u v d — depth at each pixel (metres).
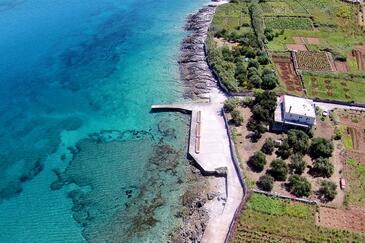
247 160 95.75
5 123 113.00
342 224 81.06
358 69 131.38
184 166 97.50
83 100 122.62
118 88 127.50
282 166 90.81
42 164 99.56
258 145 100.06
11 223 85.00
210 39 147.50
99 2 188.25
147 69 136.75
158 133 108.56
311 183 89.81
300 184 87.31
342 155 96.88
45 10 179.75
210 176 94.31
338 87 121.88
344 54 138.25
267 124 104.94
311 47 143.25
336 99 116.00
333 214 83.00
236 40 147.50
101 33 160.62
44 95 124.88
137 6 183.88
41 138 107.81
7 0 189.88
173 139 106.06
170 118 113.75
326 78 125.94
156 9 180.75
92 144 105.38
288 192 87.88
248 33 148.62
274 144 98.44
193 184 92.62
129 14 176.25
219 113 112.69
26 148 104.50
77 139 107.38
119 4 186.00
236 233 79.12
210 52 137.75
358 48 143.50
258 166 92.50
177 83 128.62
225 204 86.69
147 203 88.62
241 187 90.19
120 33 160.62
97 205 88.50
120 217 85.75
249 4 177.50
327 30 155.50
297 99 106.75
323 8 172.12
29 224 84.75
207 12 174.75
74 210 87.50
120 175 95.88
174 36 157.25
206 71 132.50
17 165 99.38
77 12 178.12
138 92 125.19
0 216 86.44
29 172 97.25
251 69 126.44
